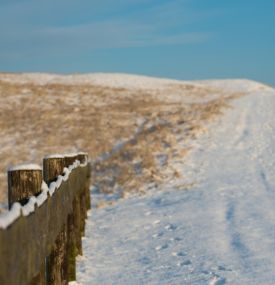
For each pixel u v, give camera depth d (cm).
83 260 809
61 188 507
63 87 4881
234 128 2588
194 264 747
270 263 715
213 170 1756
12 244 257
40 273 356
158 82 6278
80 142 2569
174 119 2958
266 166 1795
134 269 751
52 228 423
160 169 1764
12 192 390
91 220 1166
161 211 1206
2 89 4491
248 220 1009
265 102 3900
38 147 2556
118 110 3600
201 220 1054
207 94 5456
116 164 1923
